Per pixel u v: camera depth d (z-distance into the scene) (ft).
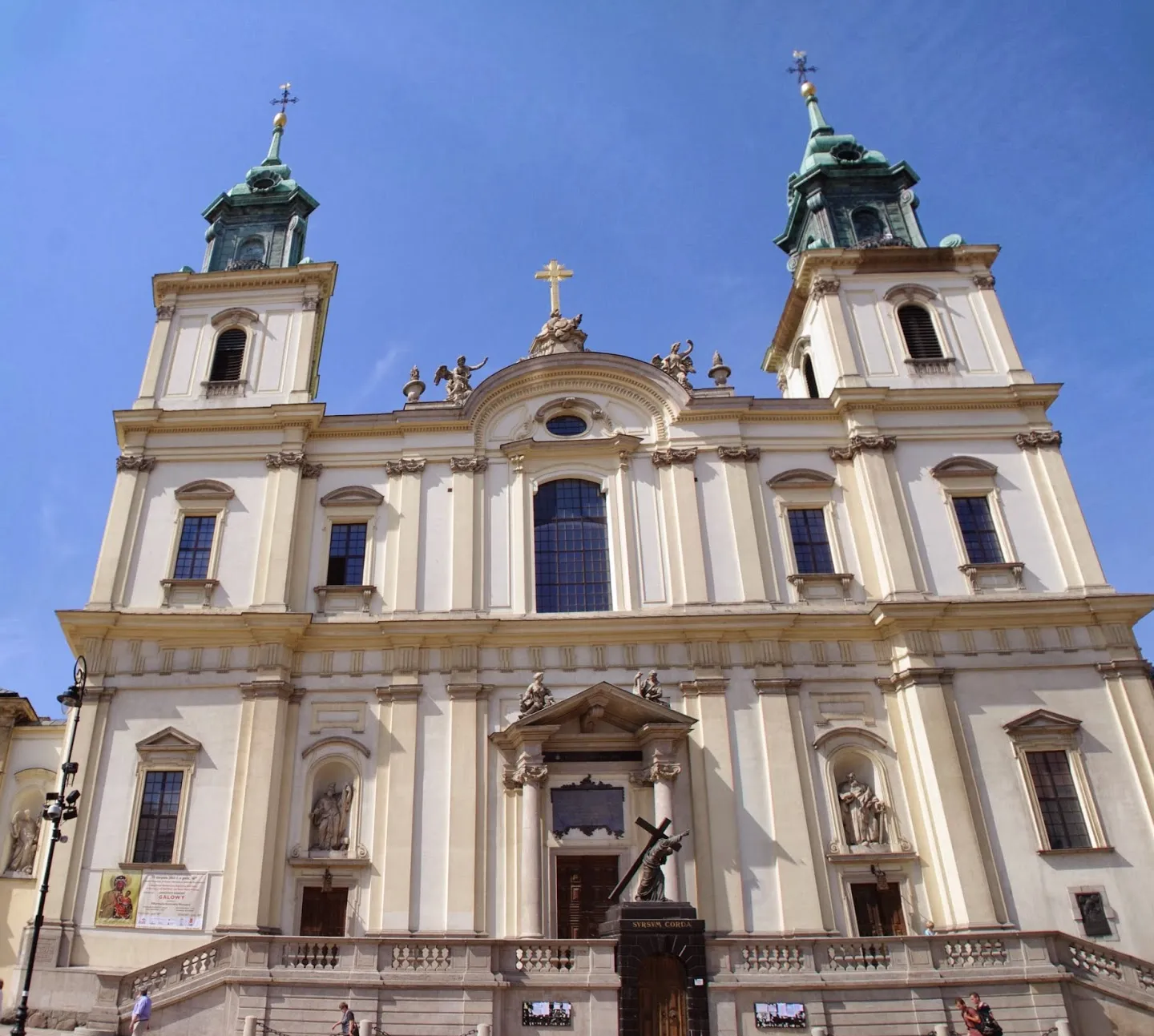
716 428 109.70
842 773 93.61
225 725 92.94
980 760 91.04
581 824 89.15
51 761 109.19
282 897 87.15
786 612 97.60
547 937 84.99
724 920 85.61
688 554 102.37
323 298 121.39
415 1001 68.95
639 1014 63.67
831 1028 68.44
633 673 96.48
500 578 102.32
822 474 106.93
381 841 89.10
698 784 91.09
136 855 88.07
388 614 98.99
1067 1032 69.41
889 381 112.16
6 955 99.86
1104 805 89.30
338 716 94.53
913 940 72.28
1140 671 94.12
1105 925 84.43
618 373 112.37
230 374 114.42
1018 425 108.68
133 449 107.24
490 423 110.73
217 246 126.41
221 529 102.99
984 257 119.65
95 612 95.76
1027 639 96.02
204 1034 69.56
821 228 127.34
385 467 107.96
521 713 92.79
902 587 98.43
